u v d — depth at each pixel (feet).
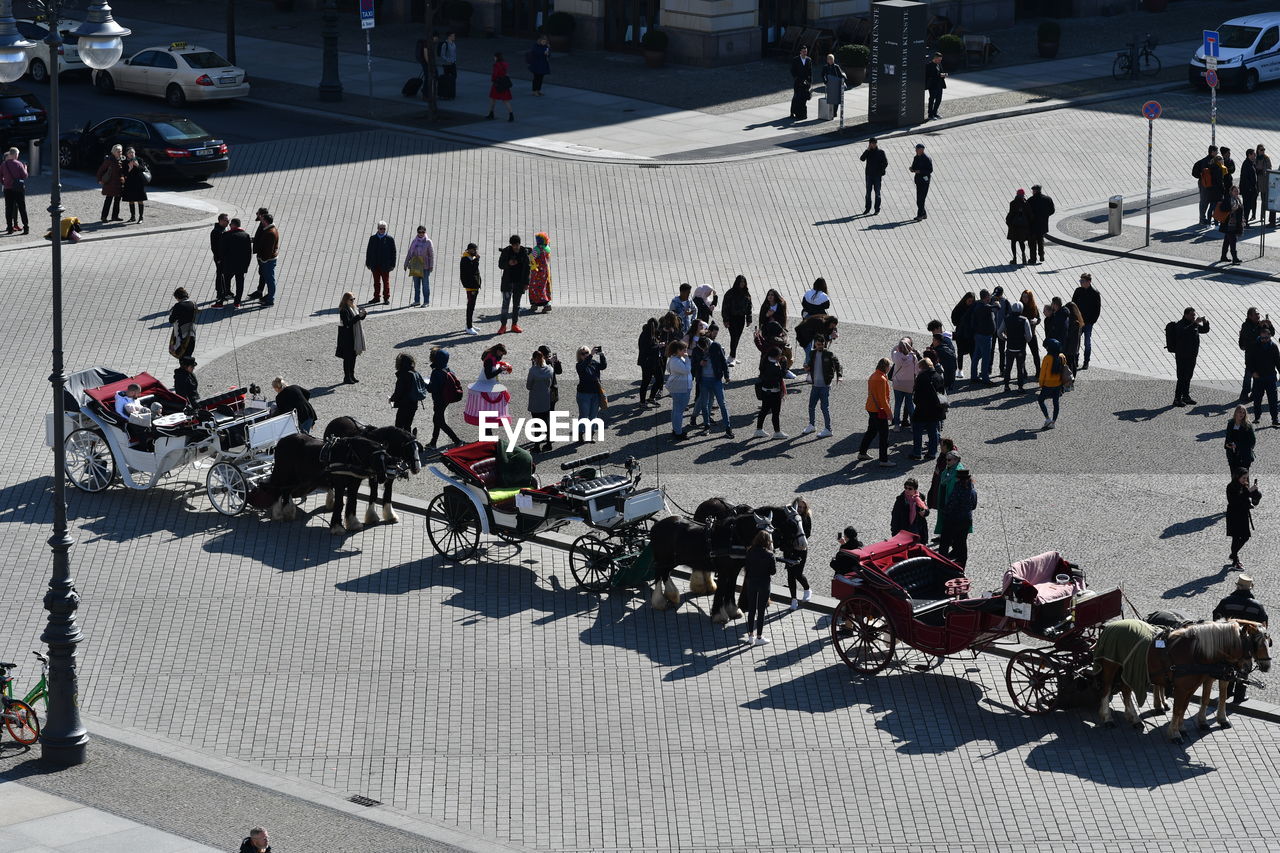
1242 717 71.72
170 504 93.35
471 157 165.58
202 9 250.37
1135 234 144.66
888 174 162.09
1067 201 154.20
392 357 115.65
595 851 60.44
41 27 197.67
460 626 79.10
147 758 66.59
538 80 191.72
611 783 65.41
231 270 124.47
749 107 187.11
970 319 112.68
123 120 158.51
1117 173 162.81
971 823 62.75
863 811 63.52
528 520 83.97
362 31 231.91
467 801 63.93
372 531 90.48
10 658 74.90
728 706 71.92
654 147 169.37
